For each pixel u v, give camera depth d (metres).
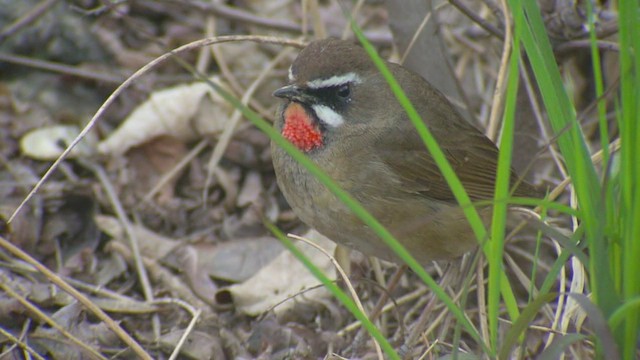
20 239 11.27
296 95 9.55
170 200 12.28
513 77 6.74
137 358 9.59
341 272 8.41
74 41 14.02
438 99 10.60
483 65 13.70
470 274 7.46
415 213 10.05
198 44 9.51
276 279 10.95
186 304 10.34
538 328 8.35
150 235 11.50
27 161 12.43
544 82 7.29
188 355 9.80
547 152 11.55
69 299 10.24
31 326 9.83
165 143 12.90
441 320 10.09
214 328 10.20
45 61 13.90
